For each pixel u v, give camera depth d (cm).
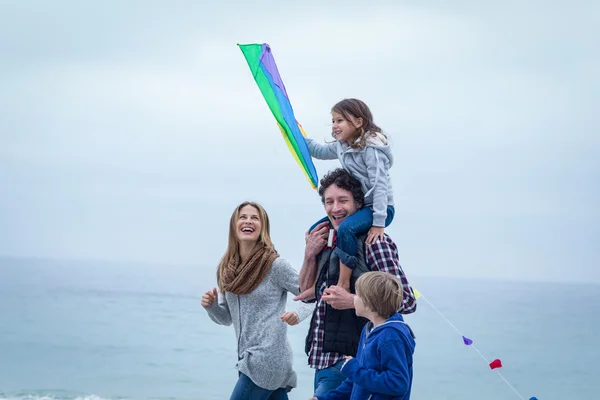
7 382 1753
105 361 2019
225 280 476
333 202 417
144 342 2322
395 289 369
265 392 470
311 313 467
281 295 479
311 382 1628
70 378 1802
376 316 372
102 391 1680
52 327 2744
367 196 413
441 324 2731
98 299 3803
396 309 372
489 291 5466
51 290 4369
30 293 4153
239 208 484
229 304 484
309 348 426
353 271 408
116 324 2800
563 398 1897
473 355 2223
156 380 1794
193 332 2534
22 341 2378
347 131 423
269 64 465
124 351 2169
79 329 2677
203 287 4750
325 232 435
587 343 2611
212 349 2183
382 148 415
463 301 4291
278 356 467
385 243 405
